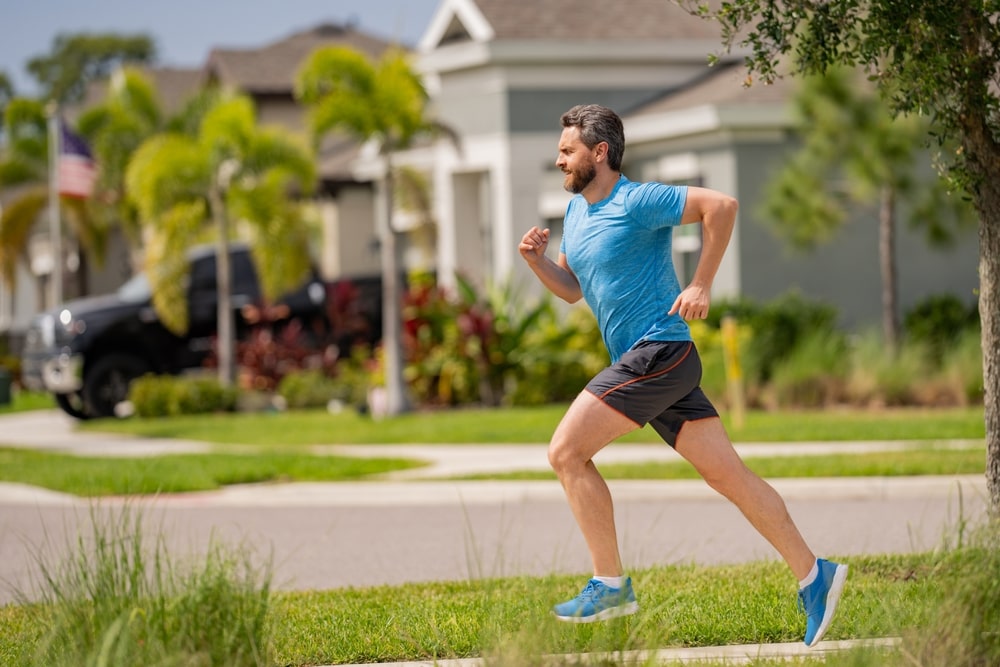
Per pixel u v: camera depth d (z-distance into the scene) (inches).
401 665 436.8
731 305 1608.0
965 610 383.9
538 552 722.8
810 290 1722.4
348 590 597.3
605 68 1921.8
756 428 1224.8
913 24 495.2
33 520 871.1
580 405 435.8
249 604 387.2
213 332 1806.1
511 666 375.2
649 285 438.0
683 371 432.5
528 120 1900.8
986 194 523.8
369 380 1706.4
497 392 1617.9
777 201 1466.5
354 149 2709.2
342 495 965.8
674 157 1803.6
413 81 1549.0
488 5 1914.4
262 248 1756.9
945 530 479.8
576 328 1606.8
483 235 2034.9
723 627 467.2
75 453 1310.3
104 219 2608.3
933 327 1588.3
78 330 1707.7
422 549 748.0
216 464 1080.8
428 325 1646.2
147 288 1792.6
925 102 512.4
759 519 434.9
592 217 442.9
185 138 1817.2
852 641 417.4
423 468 1077.1
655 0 1984.5
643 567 621.3
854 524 772.6
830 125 1401.3
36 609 479.2
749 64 515.8
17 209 2748.5
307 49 3090.6
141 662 352.8
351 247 2603.3
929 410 1368.1
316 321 1856.5
